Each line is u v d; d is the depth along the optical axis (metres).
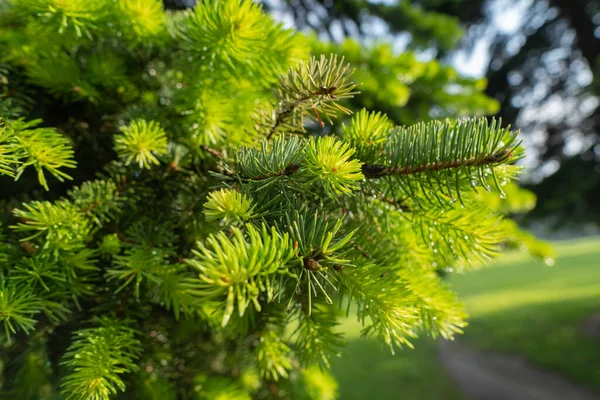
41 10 0.30
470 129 0.24
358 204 0.29
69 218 0.27
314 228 0.20
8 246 0.27
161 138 0.29
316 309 0.29
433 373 3.15
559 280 6.88
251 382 0.45
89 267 0.28
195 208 0.32
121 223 0.32
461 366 3.35
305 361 0.29
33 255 0.26
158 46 0.38
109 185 0.30
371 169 0.25
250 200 0.22
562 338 3.75
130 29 0.35
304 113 0.29
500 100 3.52
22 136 0.24
